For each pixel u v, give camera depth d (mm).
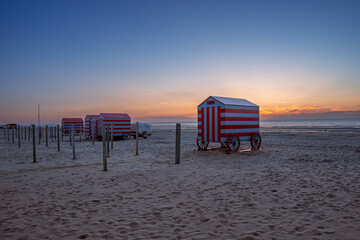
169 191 6656
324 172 8711
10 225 4500
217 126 13930
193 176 8438
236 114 14148
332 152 14320
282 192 6406
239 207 5344
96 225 4488
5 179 8180
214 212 5074
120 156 13492
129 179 8094
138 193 6504
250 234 4047
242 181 7645
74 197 6191
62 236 4055
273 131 41469
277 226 4348
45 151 16031
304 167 9781
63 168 10109
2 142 24172
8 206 5535
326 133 33906
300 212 4988
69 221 4684
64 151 15961
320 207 5246
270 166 10148
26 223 4594
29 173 9133
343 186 6812
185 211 5152
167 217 4840
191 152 14781
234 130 14070
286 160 11703
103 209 5316
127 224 4520
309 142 20688
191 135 33375
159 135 34125
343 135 29219
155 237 3982
